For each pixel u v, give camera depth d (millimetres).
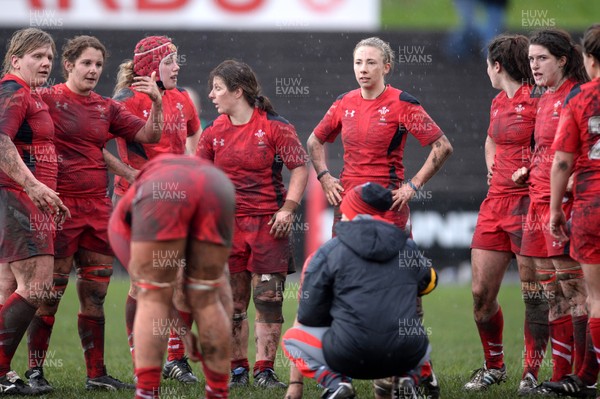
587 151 19625
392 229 18531
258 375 23875
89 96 23719
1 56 57188
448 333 38219
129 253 17578
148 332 16625
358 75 23969
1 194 21812
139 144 25828
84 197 23391
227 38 58375
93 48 23297
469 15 60156
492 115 24328
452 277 56312
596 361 21344
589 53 19672
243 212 24203
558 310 22391
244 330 24391
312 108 58688
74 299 48312
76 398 21406
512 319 42156
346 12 59000
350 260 18266
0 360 21703
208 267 16859
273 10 58812
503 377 24578
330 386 18562
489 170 24875
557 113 21750
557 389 21859
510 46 23656
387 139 23984
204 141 24656
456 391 23000
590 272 19797
